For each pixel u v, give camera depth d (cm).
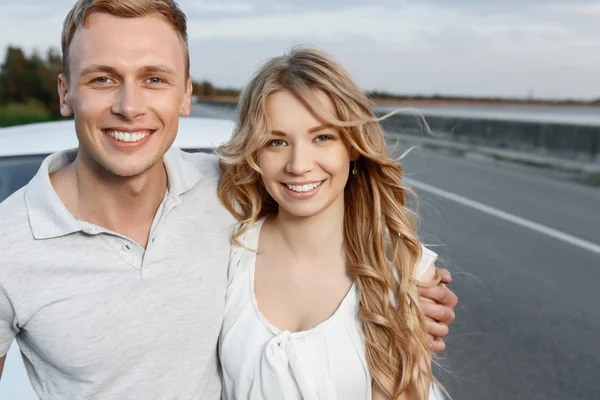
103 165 154
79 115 152
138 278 161
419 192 845
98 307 156
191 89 175
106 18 151
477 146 1471
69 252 155
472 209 747
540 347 371
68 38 154
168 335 164
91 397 159
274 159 173
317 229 182
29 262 152
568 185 957
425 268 187
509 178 1014
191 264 172
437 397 192
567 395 316
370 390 172
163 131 158
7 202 160
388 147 202
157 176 168
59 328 154
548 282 484
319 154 171
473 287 470
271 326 175
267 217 194
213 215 185
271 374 168
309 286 182
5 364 185
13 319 155
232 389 178
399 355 173
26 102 4453
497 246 581
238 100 183
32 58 4509
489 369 343
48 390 165
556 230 650
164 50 155
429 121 1720
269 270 185
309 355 170
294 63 169
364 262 180
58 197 157
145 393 162
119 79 153
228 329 178
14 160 246
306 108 166
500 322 407
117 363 159
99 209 161
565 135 1210
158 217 167
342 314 175
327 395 168
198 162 203
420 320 177
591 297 454
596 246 589
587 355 362
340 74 169
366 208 188
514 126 1373
